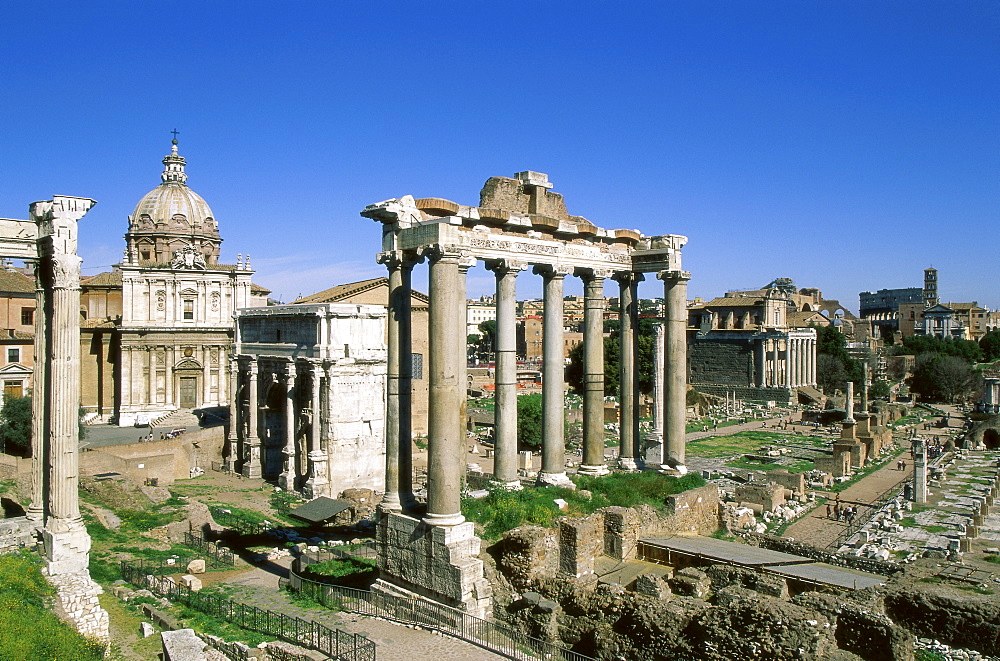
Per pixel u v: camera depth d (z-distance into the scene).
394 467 32.12
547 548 30.84
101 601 33.09
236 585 37.06
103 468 67.81
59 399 32.38
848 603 26.97
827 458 92.88
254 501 68.38
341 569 37.69
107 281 112.50
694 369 191.12
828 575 31.52
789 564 32.66
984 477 86.56
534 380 172.75
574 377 163.12
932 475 85.69
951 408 169.50
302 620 29.86
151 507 54.78
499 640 26.80
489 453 91.75
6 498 41.97
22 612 26.50
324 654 26.17
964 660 27.80
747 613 23.64
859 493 80.19
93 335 103.06
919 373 187.38
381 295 104.06
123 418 98.06
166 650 24.19
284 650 26.27
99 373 103.38
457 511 29.92
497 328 36.31
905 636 24.94
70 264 32.72
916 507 70.25
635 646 25.41
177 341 100.50
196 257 101.94
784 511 65.81
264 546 48.09
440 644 26.92
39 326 34.22
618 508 34.19
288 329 77.56
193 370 101.62
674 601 26.55
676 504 37.50
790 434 127.12
